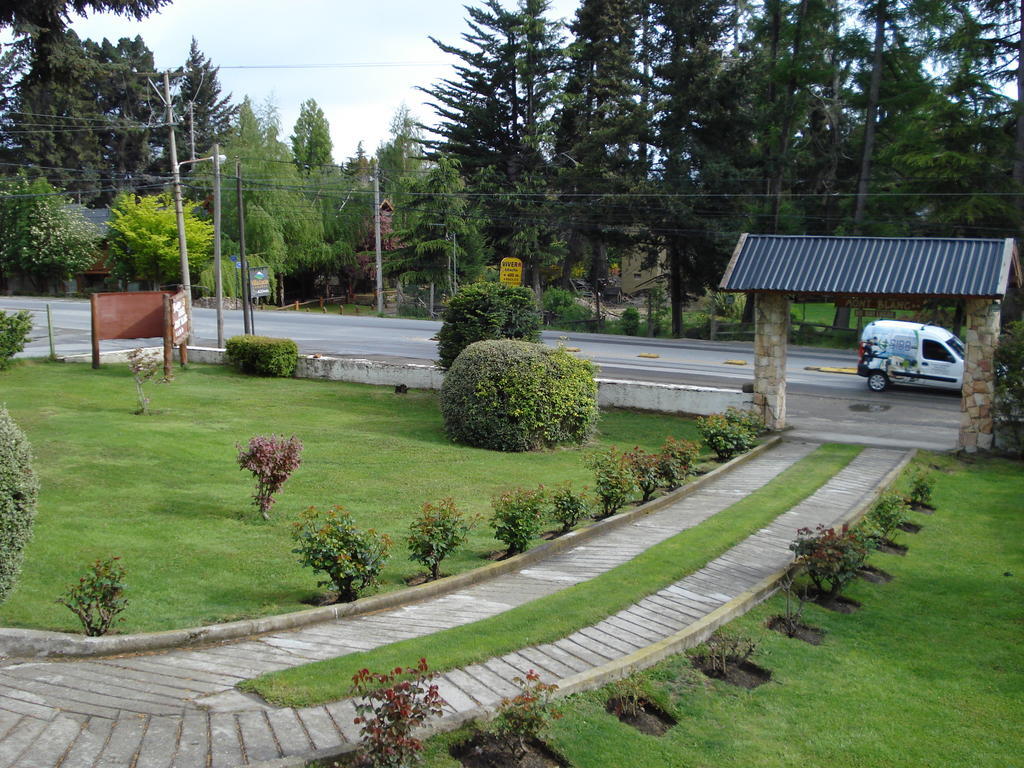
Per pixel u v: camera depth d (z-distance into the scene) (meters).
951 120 35.28
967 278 17.53
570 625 7.84
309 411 21.12
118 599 7.91
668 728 6.42
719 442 17.55
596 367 20.97
